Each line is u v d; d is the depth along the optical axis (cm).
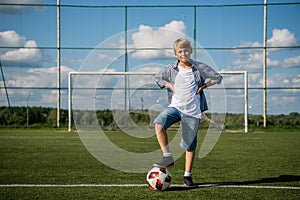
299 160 636
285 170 527
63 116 1558
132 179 454
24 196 365
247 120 1454
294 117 1529
